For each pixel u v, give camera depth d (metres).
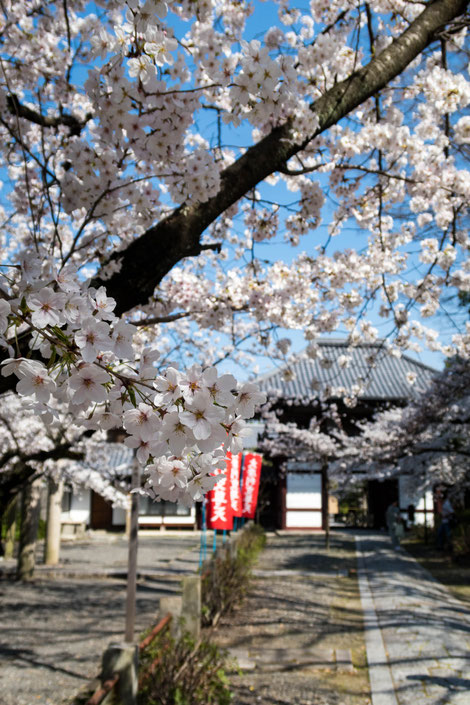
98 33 1.89
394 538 19.00
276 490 26.02
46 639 8.05
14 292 1.33
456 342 7.70
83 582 13.05
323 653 7.07
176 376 1.34
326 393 8.24
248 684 6.01
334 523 30.88
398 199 5.29
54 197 4.73
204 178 2.52
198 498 1.59
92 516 27.12
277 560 15.84
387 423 16.23
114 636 8.24
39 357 1.67
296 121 2.74
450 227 5.12
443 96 3.94
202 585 8.09
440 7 3.20
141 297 2.43
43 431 10.71
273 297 4.81
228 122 2.25
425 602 9.74
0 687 6.10
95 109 2.27
